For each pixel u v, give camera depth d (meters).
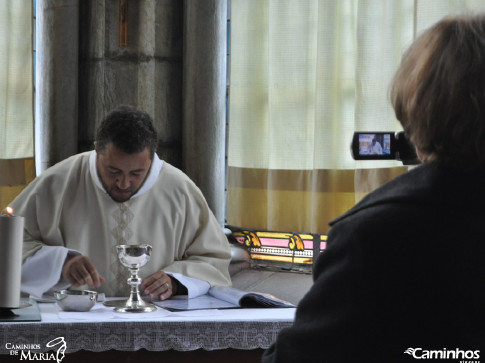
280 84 3.63
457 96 0.92
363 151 1.39
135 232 2.59
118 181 2.46
